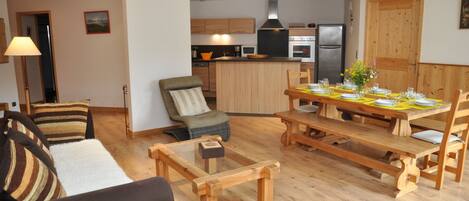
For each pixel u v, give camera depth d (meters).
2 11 5.71
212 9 9.19
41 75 7.96
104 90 7.06
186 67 5.58
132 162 4.18
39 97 7.98
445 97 5.28
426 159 3.73
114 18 6.70
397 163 3.69
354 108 3.82
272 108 6.52
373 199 3.21
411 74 5.82
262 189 2.89
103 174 2.69
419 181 3.55
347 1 8.19
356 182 3.57
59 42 7.07
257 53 9.20
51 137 3.52
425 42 5.53
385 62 6.28
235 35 9.21
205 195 2.62
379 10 6.30
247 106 6.61
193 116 4.89
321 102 4.26
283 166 4.01
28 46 4.48
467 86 4.97
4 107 5.48
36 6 7.03
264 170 2.84
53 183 2.03
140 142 5.01
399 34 5.97
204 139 3.63
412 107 3.56
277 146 4.74
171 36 5.37
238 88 6.59
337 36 8.25
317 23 9.09
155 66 5.29
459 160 3.47
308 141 4.41
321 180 3.62
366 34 6.58
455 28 5.10
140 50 5.13
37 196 1.88
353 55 7.29
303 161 4.17
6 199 1.79
